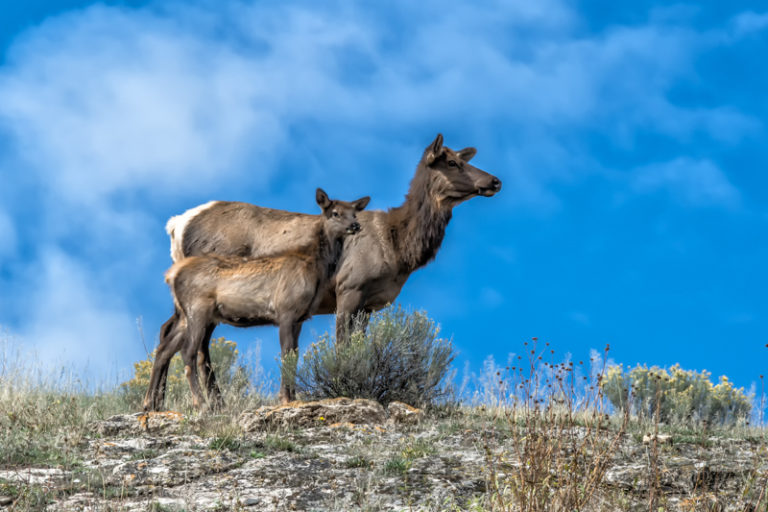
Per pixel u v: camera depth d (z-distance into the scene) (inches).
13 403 1467.8
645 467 1008.9
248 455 1133.1
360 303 1694.1
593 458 948.0
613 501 881.5
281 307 1509.6
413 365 1579.7
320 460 1106.7
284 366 1489.9
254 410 1357.0
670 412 1553.9
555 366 919.7
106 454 1159.0
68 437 1225.4
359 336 1583.4
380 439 1240.8
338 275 1690.5
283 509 903.1
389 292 1736.0
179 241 1774.1
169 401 1676.9
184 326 1562.5
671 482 979.9
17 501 890.1
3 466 1067.3
